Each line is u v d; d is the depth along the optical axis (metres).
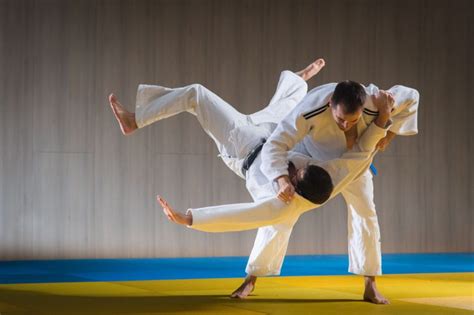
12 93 10.54
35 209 10.55
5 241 10.43
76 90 10.74
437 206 12.13
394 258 10.77
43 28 10.66
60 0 10.73
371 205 5.58
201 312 4.96
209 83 11.19
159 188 10.99
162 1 11.05
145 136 10.98
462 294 6.13
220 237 11.16
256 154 5.34
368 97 4.98
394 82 11.92
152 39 11.01
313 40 11.59
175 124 11.09
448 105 12.19
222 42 11.26
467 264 9.65
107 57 10.85
